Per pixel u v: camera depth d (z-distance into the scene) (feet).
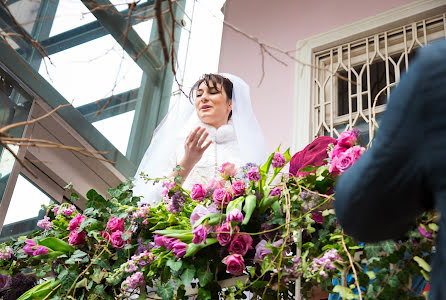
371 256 5.36
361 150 6.14
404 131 3.10
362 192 3.19
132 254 7.57
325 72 13.42
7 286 8.48
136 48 15.31
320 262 5.71
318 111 12.98
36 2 12.43
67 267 7.86
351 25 13.35
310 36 14.08
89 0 13.64
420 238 5.30
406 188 3.10
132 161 14.47
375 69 12.74
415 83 3.13
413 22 12.67
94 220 7.81
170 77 16.08
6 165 10.61
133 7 5.01
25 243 8.66
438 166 2.96
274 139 13.00
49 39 12.56
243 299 7.28
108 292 7.51
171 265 6.59
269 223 6.48
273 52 14.39
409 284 5.22
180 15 16.48
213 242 6.68
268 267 6.07
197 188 7.28
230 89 10.59
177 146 10.27
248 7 15.70
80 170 12.50
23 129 11.09
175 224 7.45
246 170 7.18
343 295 5.20
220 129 9.99
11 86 11.09
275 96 13.62
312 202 6.35
